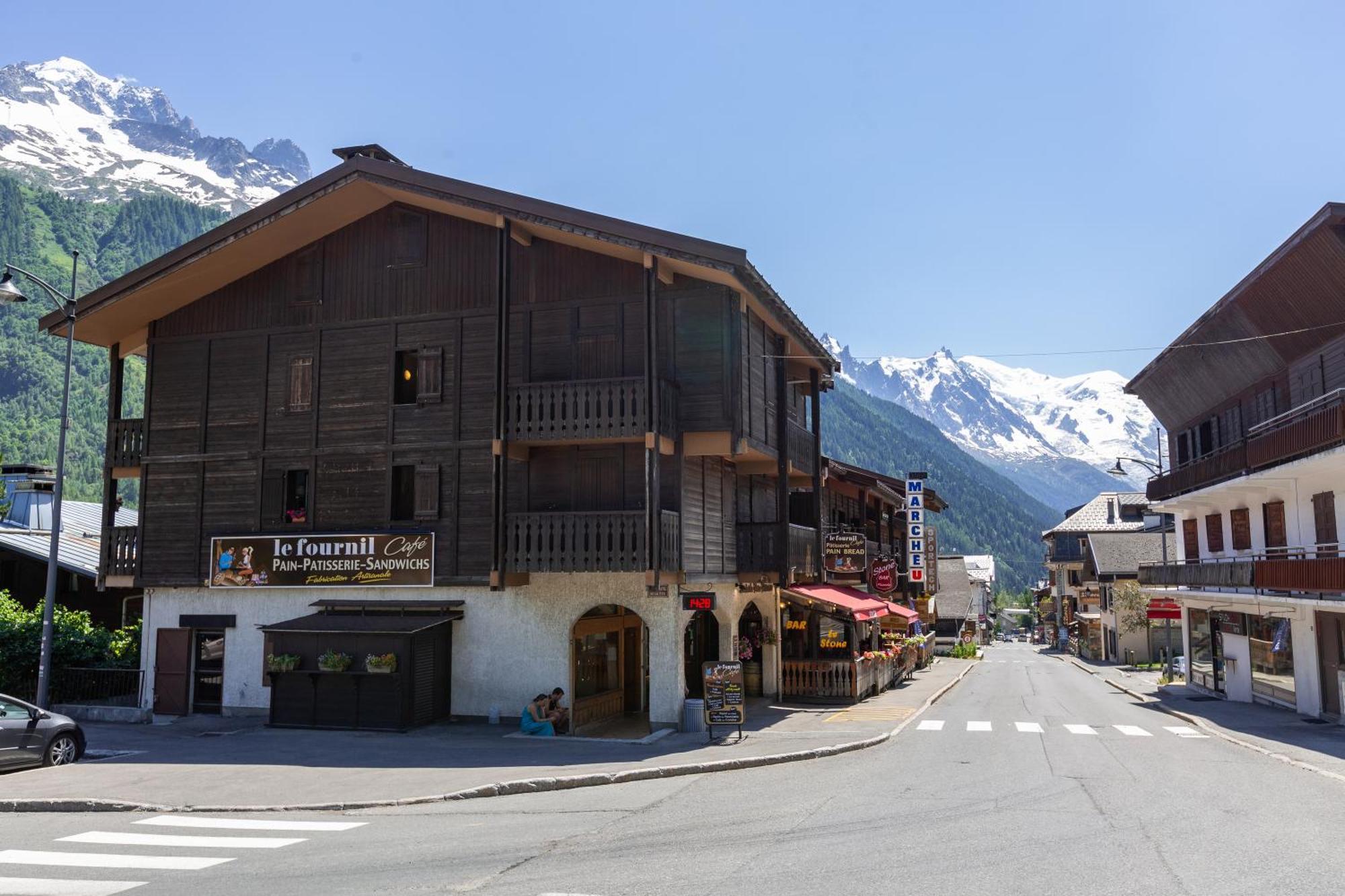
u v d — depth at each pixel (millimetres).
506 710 22125
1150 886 9367
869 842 11234
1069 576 91938
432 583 22484
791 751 18750
